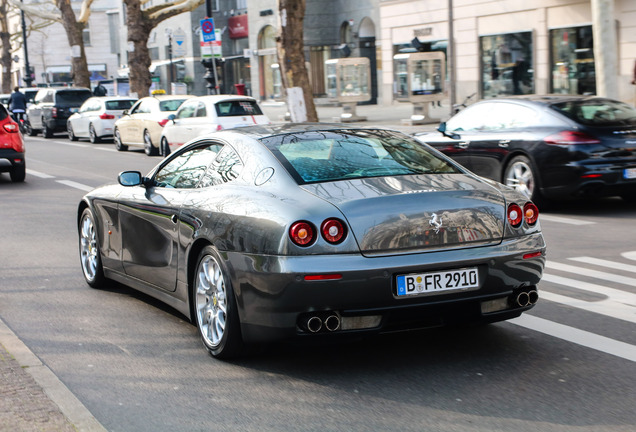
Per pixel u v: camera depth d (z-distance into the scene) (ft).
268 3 148.36
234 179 17.43
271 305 15.12
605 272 24.84
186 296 18.25
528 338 18.02
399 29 111.04
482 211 15.90
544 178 35.99
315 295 14.75
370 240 14.98
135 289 23.47
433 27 104.58
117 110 89.45
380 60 123.54
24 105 111.75
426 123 81.82
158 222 19.38
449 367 16.16
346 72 90.84
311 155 17.19
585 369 15.92
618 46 78.89
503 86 94.48
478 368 16.07
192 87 171.73
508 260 15.83
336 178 16.38
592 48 82.48
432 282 15.26
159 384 15.53
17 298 22.82
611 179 34.83
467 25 98.17
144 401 14.65
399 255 15.16
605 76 54.60
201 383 15.56
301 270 14.71
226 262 16.10
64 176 56.39
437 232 15.40
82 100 102.68
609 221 34.32
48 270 26.63
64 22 132.67
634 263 26.08
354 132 18.79
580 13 83.20
